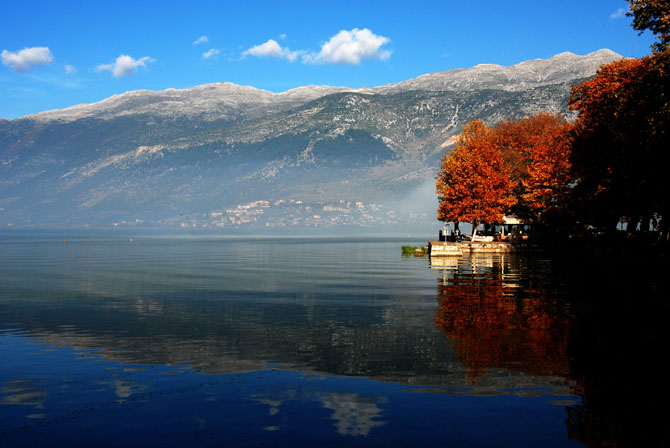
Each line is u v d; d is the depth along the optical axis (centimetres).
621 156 5619
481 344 2445
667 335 2583
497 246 9444
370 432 1511
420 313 3331
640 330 2705
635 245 6147
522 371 2014
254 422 1594
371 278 5647
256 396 1806
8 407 1723
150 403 1753
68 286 5184
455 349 2361
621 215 6788
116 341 2639
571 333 2644
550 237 9875
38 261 9238
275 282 5422
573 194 7556
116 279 5894
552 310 3325
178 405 1733
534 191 8988
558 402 1700
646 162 5147
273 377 2008
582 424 1538
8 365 2200
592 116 6391
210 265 8106
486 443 1433
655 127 4647
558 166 8681
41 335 2800
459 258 8531
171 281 5634
